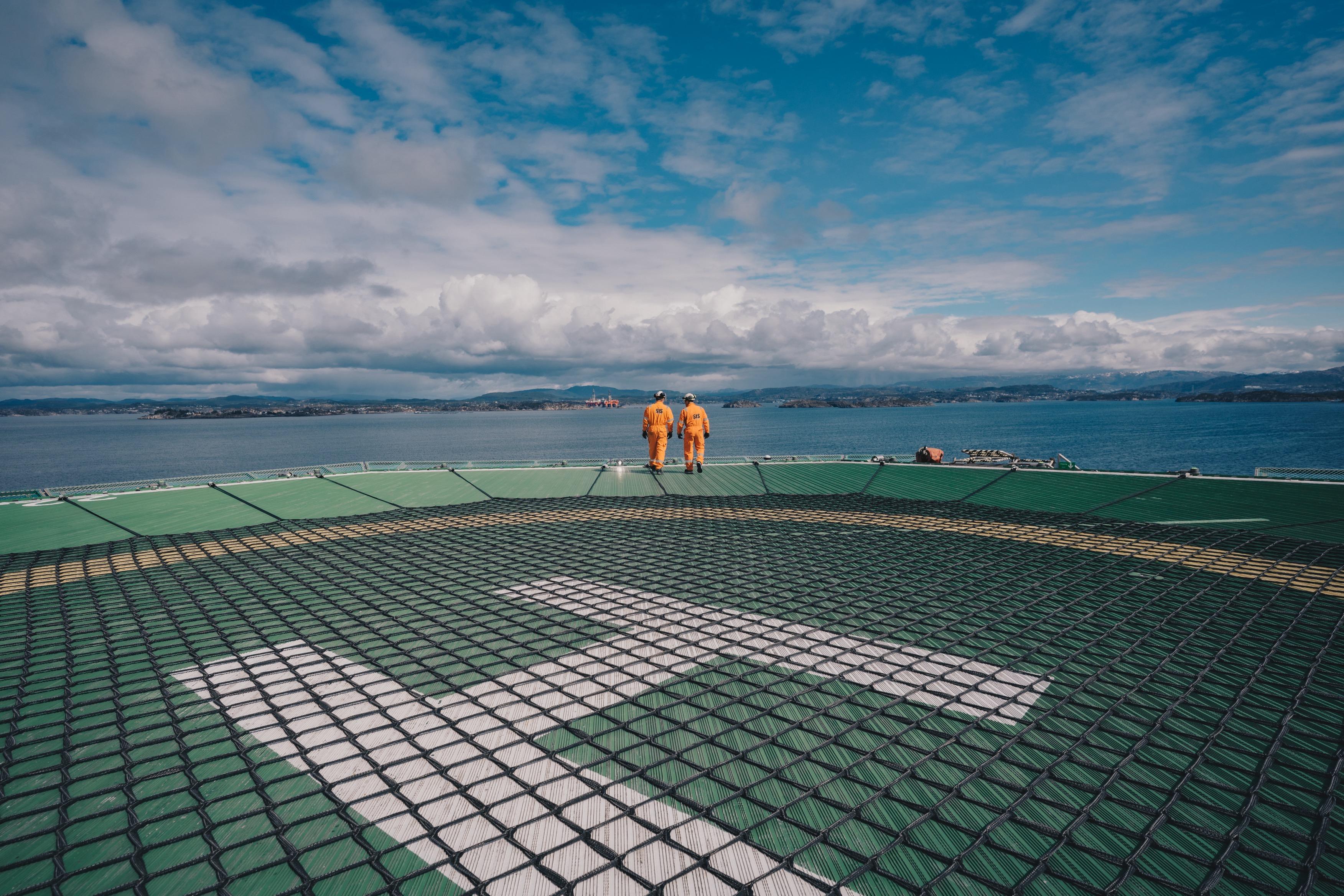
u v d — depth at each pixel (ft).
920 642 22.36
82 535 41.55
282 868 11.96
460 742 16.25
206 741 16.51
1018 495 50.78
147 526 44.29
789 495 55.77
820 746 15.76
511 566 33.63
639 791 14.07
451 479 61.31
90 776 15.02
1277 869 11.52
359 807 13.73
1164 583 28.89
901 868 11.68
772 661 20.88
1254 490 45.50
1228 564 31.78
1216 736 15.98
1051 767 14.75
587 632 23.75
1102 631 23.18
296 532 43.19
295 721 17.46
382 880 11.63
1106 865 11.70
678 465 68.23
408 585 30.40
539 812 13.43
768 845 12.35
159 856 12.34
